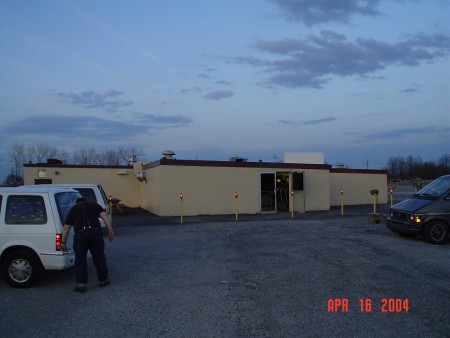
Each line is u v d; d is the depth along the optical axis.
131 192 29.53
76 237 7.37
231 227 16.41
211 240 13.03
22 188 7.97
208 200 22.47
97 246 7.50
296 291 7.08
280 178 24.66
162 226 17.30
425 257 9.76
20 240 7.55
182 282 7.82
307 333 5.20
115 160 55.56
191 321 5.68
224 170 22.78
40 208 7.68
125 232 15.55
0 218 7.62
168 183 21.94
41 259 7.54
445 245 11.45
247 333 5.22
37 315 6.02
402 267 8.73
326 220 18.67
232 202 22.84
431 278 7.81
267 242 12.30
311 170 24.83
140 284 7.72
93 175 28.67
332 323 5.54
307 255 10.14
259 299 6.65
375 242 11.95
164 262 9.70
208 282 7.77
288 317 5.79
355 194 31.05
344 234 13.70
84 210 7.51
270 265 9.13
